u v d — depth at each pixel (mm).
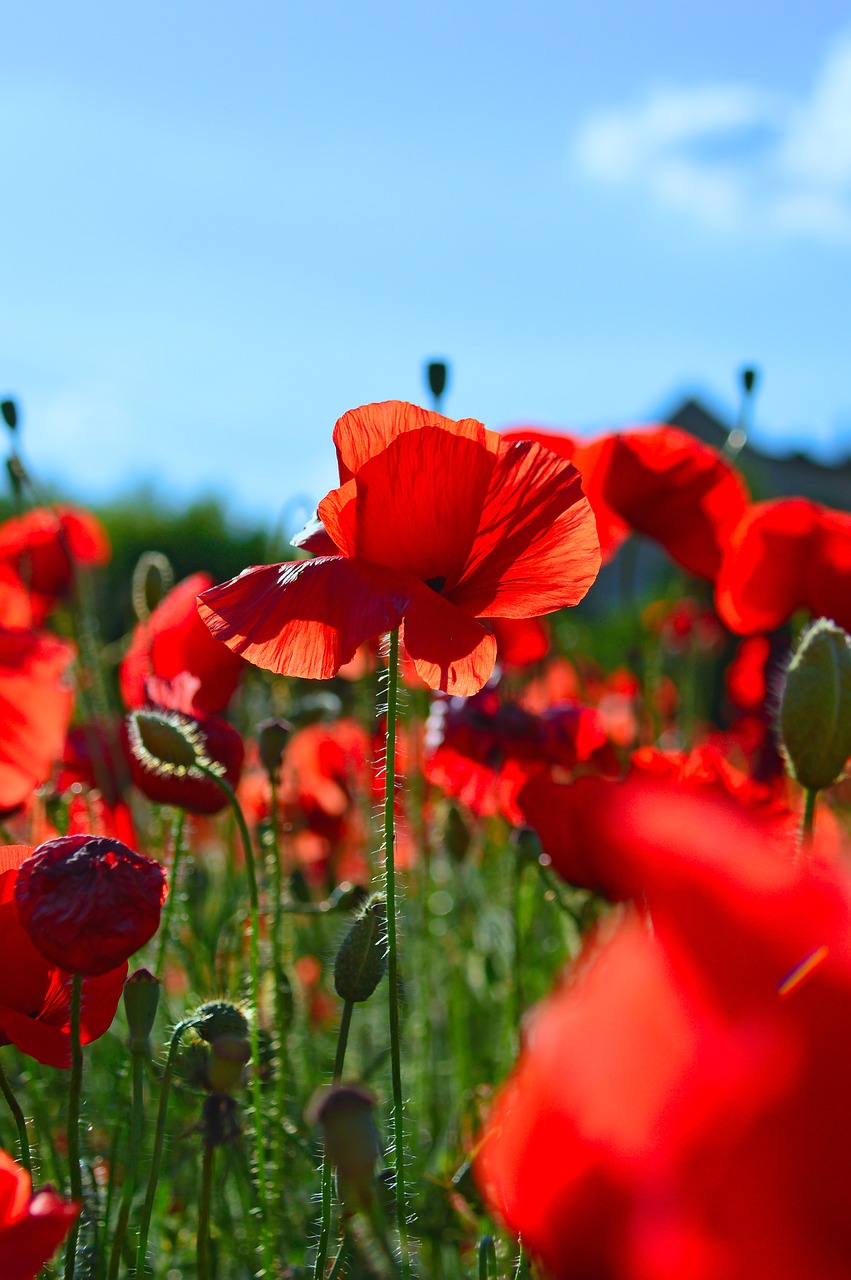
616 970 199
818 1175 186
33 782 506
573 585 477
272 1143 512
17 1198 374
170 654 617
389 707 465
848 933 190
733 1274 187
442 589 483
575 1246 197
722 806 214
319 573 469
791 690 462
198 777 556
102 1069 624
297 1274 515
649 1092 192
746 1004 190
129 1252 507
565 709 626
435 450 464
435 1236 535
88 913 432
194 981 633
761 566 656
